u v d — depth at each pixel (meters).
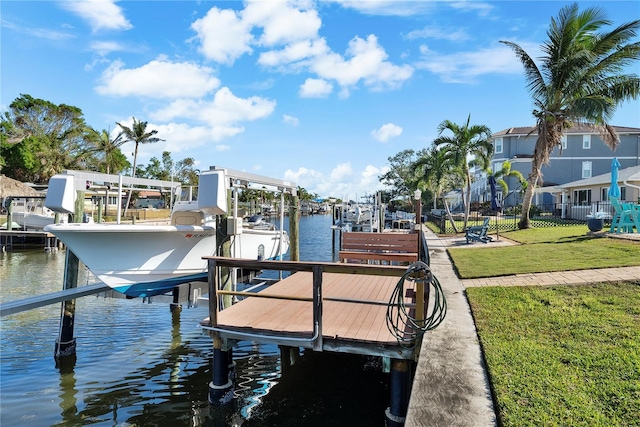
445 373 3.86
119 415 5.43
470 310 6.01
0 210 32.16
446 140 21.91
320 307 4.63
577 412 3.12
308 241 29.12
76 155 50.06
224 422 5.18
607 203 22.58
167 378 6.56
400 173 57.22
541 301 6.09
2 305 5.79
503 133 38.47
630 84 15.95
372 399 5.75
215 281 5.09
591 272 7.48
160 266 7.56
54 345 7.91
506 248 12.42
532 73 17.73
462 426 2.99
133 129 48.78
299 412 5.39
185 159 67.19
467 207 22.48
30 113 53.06
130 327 9.13
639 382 3.47
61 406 5.65
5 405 5.66
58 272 17.33
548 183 35.78
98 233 6.62
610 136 18.02
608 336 4.49
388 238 8.52
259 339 4.89
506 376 3.72
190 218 9.16
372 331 4.84
